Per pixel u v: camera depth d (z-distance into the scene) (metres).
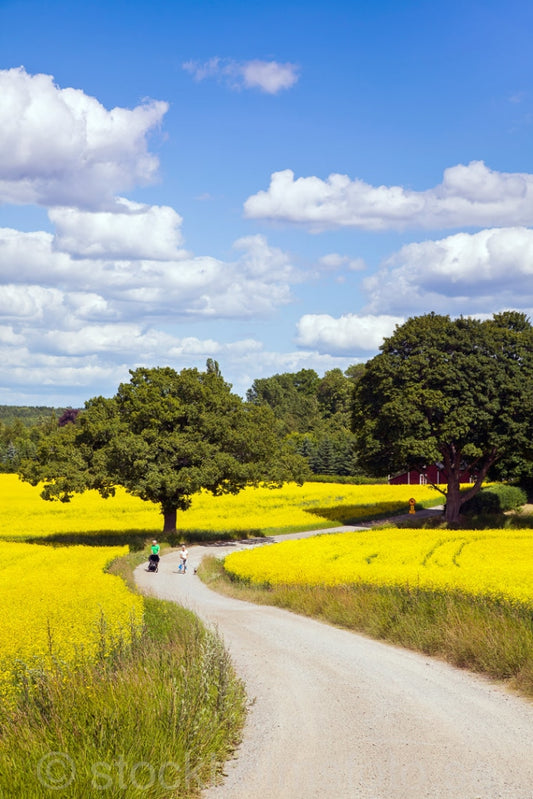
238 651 14.93
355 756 8.59
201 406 47.06
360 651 15.10
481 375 50.44
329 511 63.88
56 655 10.96
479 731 9.51
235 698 10.29
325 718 10.16
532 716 10.24
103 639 11.42
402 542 37.75
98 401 48.91
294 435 129.12
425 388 51.41
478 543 36.94
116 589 21.83
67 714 8.30
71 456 45.09
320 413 164.75
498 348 51.53
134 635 12.49
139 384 48.53
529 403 49.16
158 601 19.23
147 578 31.08
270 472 48.00
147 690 8.95
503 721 9.97
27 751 7.34
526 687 11.62
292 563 29.58
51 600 18.73
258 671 13.16
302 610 20.95
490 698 11.25
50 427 141.50
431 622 16.12
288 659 14.20
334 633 17.36
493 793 7.44
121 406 48.47
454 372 49.94
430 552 33.22
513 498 64.38
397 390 51.56
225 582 28.89
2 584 23.88
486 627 14.12
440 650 14.66
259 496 75.94
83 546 41.00
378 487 89.38
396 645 15.85
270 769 8.21
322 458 114.88
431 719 10.07
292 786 7.70
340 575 24.41
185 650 11.30
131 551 40.81
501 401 50.97
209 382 49.62
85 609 17.08
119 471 44.47
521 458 59.38
